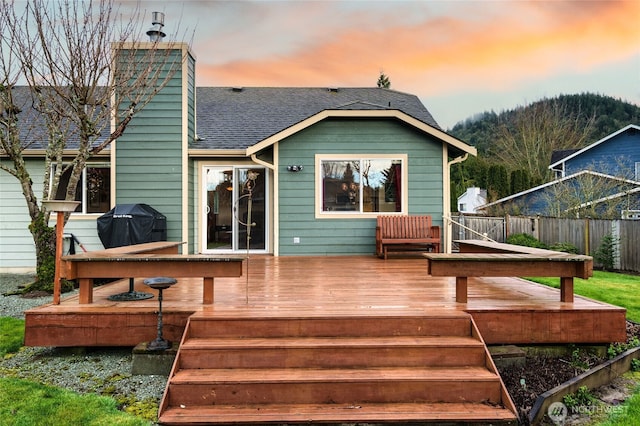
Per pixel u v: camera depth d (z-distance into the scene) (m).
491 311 3.85
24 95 10.82
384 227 8.53
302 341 3.47
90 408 3.01
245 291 4.85
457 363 3.38
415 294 4.62
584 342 3.92
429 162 8.90
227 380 3.06
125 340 3.90
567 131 25.72
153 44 7.93
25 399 3.14
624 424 2.86
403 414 2.89
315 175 8.85
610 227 9.94
